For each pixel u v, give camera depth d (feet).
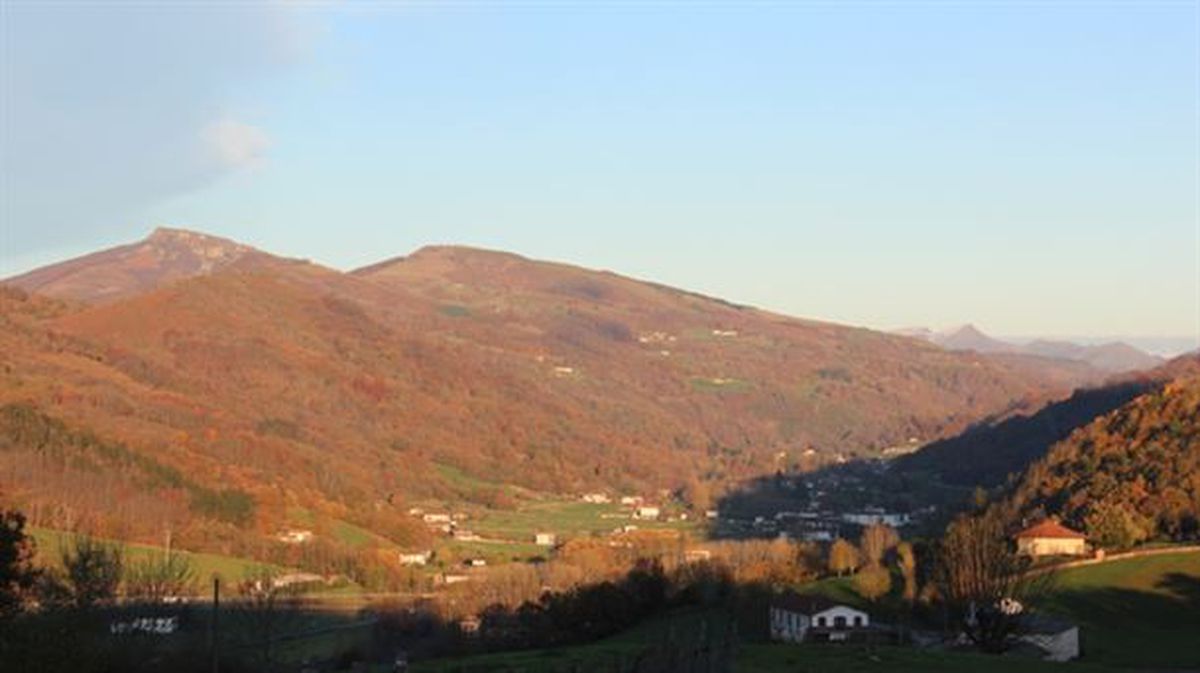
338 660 332.39
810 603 344.28
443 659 310.24
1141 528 431.84
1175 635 323.78
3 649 157.38
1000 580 310.24
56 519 488.02
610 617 361.71
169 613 319.88
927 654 250.57
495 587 465.47
